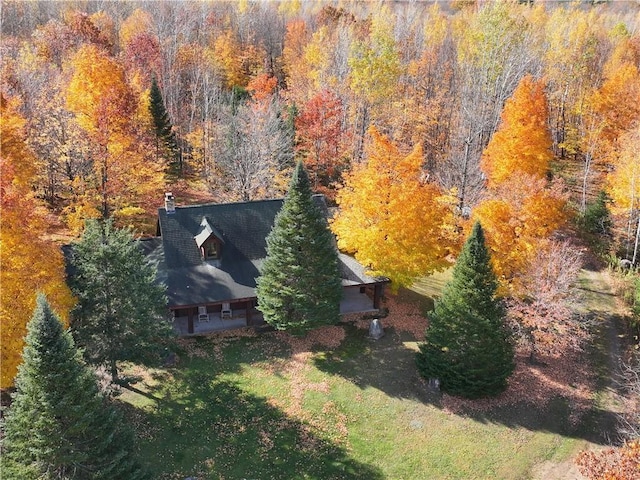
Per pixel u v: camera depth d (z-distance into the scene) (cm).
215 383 3331
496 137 5047
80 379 2097
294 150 5934
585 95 7056
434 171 5841
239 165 5238
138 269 3044
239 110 5778
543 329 3694
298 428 3034
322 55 7806
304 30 9781
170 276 3731
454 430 3088
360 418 3138
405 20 9062
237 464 2786
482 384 3206
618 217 5312
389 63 6122
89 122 4909
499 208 3838
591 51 7225
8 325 2736
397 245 3809
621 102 6106
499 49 6234
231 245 3938
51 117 4784
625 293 4388
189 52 7850
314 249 3472
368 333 3862
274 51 10588
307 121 5900
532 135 4869
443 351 3306
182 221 3894
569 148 6950
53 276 2888
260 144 5184
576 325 3619
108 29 9288
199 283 3744
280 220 3484
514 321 3509
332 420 3108
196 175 6450
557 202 3962
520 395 3378
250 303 3878
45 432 2069
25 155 4200
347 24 9281
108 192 4834
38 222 2912
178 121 6800
